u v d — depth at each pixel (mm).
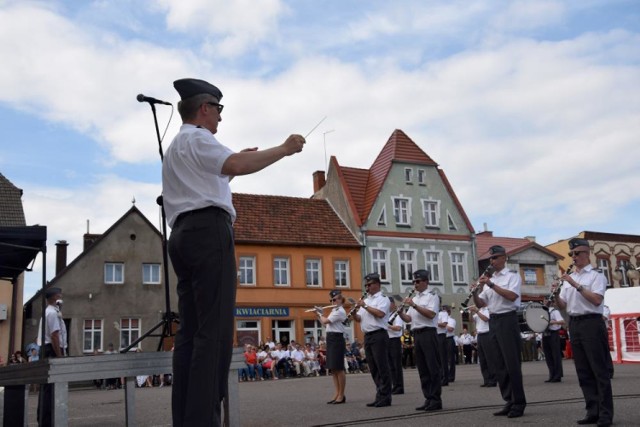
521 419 7859
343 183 41562
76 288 32438
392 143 43281
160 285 34094
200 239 3570
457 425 7492
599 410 7086
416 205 42031
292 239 37656
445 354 15234
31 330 31297
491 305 8641
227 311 3561
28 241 9172
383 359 10531
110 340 32625
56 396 4246
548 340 15000
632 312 25797
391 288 39781
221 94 4020
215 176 3670
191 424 3371
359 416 9000
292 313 36594
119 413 11898
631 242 49625
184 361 3670
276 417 9508
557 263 44844
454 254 42406
